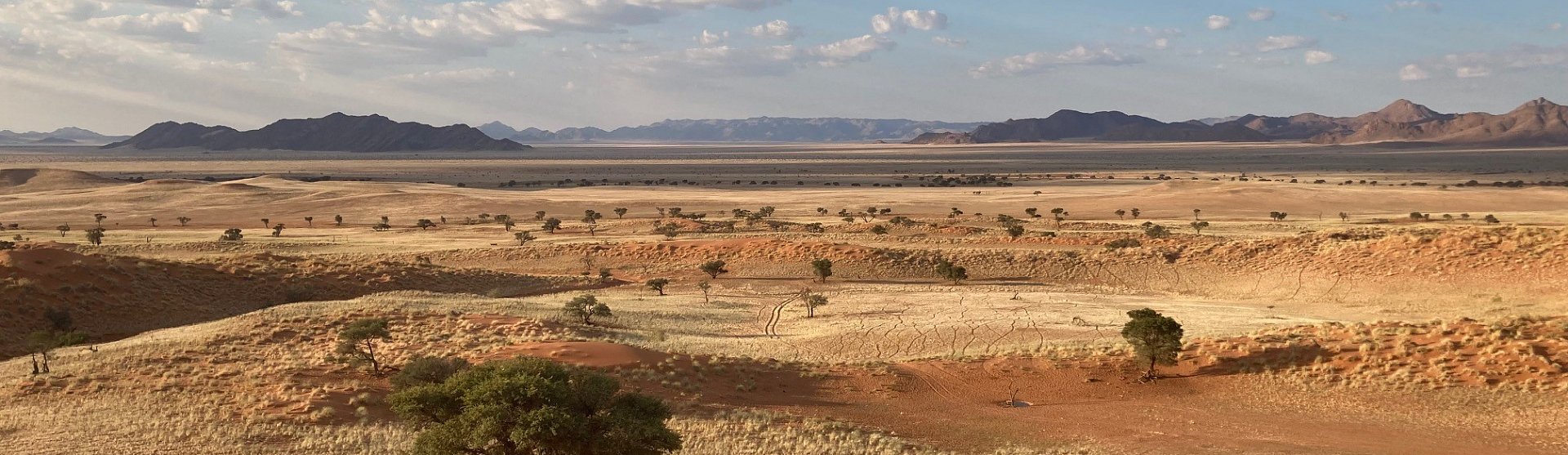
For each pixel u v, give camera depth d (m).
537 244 102.31
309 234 124.56
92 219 151.25
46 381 35.69
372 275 73.44
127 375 36.69
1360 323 44.91
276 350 42.16
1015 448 29.39
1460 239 68.75
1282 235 98.81
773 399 35.97
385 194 187.88
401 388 32.56
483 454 22.62
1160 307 62.72
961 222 135.50
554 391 22.66
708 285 78.06
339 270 73.31
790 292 75.06
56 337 46.31
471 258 95.06
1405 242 70.88
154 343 43.22
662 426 23.73
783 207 176.00
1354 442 29.34
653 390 35.72
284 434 28.84
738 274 84.19
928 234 111.69
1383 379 35.12
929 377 39.91
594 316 57.53
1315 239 80.31
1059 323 55.91
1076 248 92.00
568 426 21.95
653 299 70.25
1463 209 158.00
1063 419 33.28
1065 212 159.12
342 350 38.19
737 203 187.75
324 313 51.31
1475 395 32.78
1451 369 35.00
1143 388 37.41
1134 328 38.72
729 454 28.14
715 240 99.31
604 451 22.55
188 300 61.34
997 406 35.47
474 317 52.12
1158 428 31.73
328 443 27.83
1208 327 51.62
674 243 97.00
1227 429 31.44
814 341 51.94
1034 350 44.59
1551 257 61.09
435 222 149.75
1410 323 41.59
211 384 35.09
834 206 178.50
